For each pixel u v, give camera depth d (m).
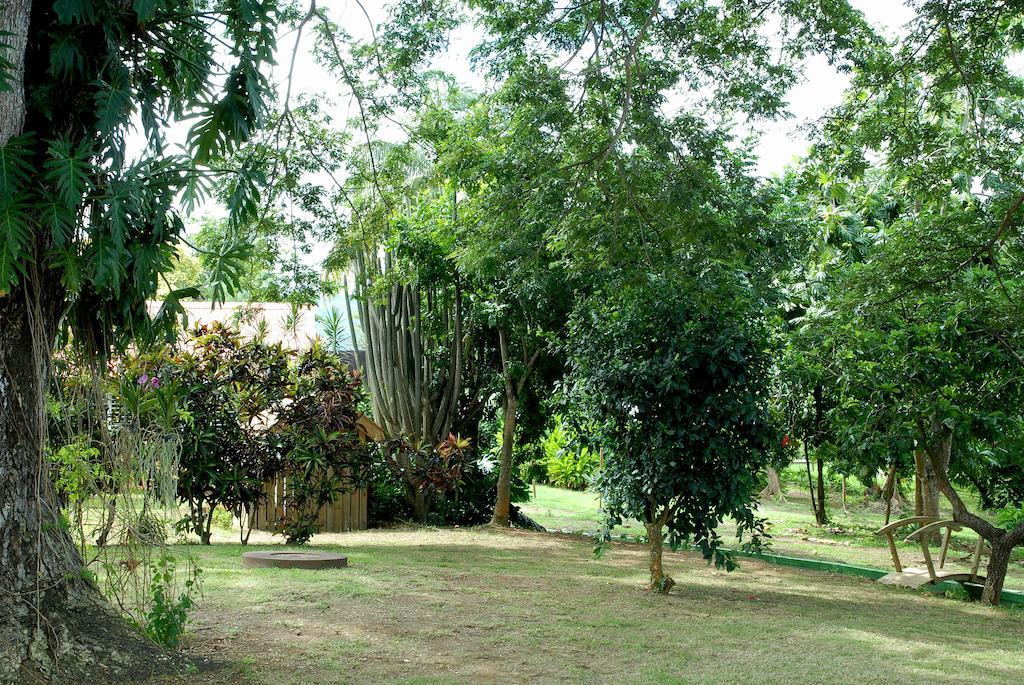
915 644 6.63
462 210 12.16
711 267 8.54
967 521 9.51
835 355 10.84
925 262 9.96
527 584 8.52
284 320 16.19
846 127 9.69
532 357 14.06
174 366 10.36
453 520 15.01
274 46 5.38
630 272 8.34
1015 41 8.95
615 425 8.70
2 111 4.49
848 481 23.95
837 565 11.16
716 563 8.53
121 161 5.02
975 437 11.80
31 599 4.74
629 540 13.95
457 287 14.65
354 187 10.09
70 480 5.23
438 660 5.48
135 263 4.86
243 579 7.57
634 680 5.28
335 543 11.53
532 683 5.13
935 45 9.02
